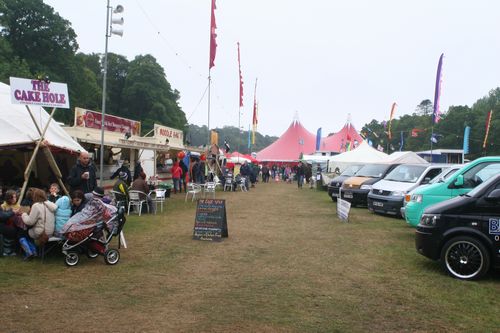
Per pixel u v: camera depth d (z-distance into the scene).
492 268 6.78
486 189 6.57
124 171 14.62
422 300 5.41
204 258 7.61
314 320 4.66
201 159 24.56
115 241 8.93
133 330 4.30
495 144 66.19
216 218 9.36
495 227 6.30
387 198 13.52
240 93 31.31
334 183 18.81
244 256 7.82
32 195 7.02
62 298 5.26
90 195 7.82
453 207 6.62
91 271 6.56
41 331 4.21
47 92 9.06
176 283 6.03
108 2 11.87
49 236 6.99
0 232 7.19
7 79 31.83
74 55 43.50
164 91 58.47
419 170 14.70
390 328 4.48
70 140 11.19
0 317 4.57
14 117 9.93
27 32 38.50
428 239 6.71
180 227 10.98
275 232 10.50
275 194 23.42
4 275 6.17
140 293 5.54
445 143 70.69
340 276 6.52
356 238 9.74
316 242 9.23
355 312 4.95
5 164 12.38
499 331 4.43
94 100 49.88
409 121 90.44
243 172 28.53
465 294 5.66
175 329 4.34
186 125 63.72
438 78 24.33
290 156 51.06
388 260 7.59
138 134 21.28
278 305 5.15
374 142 90.56
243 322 4.57
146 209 13.91
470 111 71.00
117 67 60.53
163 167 24.39
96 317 4.64
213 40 22.61
